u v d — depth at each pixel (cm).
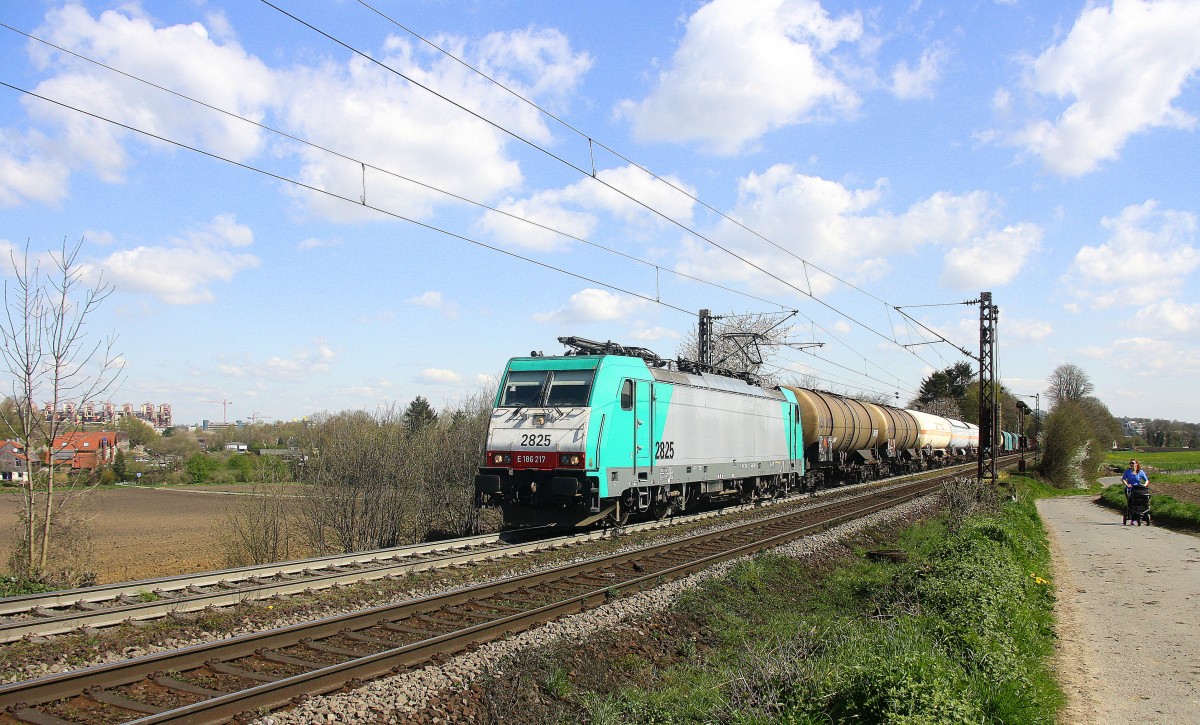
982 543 1425
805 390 3247
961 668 744
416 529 2198
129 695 666
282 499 2025
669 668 870
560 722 697
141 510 3347
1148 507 2458
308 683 690
